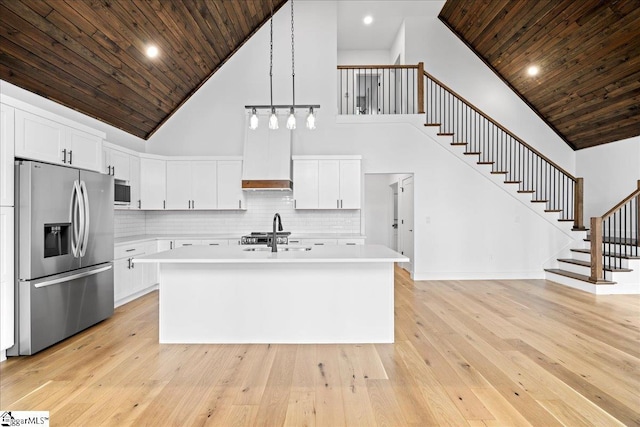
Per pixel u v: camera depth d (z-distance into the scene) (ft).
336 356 10.43
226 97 21.72
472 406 7.68
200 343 11.55
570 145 25.25
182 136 21.68
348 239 19.70
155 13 14.53
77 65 13.57
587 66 19.16
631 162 21.25
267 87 21.75
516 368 9.52
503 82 25.05
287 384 8.70
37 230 10.48
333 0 21.86
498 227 21.79
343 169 20.59
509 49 22.41
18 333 10.23
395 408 7.61
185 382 8.80
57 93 14.12
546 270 21.48
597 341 11.43
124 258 15.96
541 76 22.18
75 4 11.57
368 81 29.91
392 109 29.30
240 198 20.54
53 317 11.07
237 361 10.09
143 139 21.42
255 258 10.49
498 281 21.13
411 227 22.70
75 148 12.51
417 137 21.75
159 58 16.79
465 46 25.11
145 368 9.61
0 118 9.70
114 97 16.62
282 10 21.83
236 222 21.66
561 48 19.49
